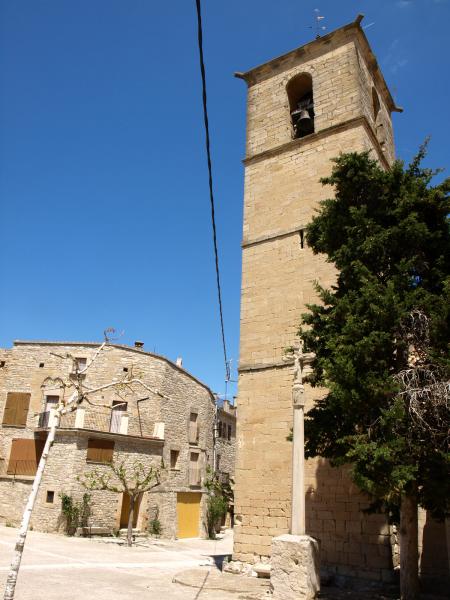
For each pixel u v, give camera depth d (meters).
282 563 10.21
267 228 18.73
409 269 11.08
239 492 15.36
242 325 17.62
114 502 27.16
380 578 12.40
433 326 9.84
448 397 9.35
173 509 30.83
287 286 17.20
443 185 11.35
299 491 10.77
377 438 9.84
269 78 22.20
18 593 10.11
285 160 19.58
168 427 31.80
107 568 14.98
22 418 29.91
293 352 12.09
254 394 16.34
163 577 13.71
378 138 21.56
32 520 25.53
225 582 12.44
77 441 26.59
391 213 11.55
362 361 10.05
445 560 13.78
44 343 31.72
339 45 20.47
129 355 31.33
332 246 12.47
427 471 9.58
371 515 13.03
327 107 19.58
